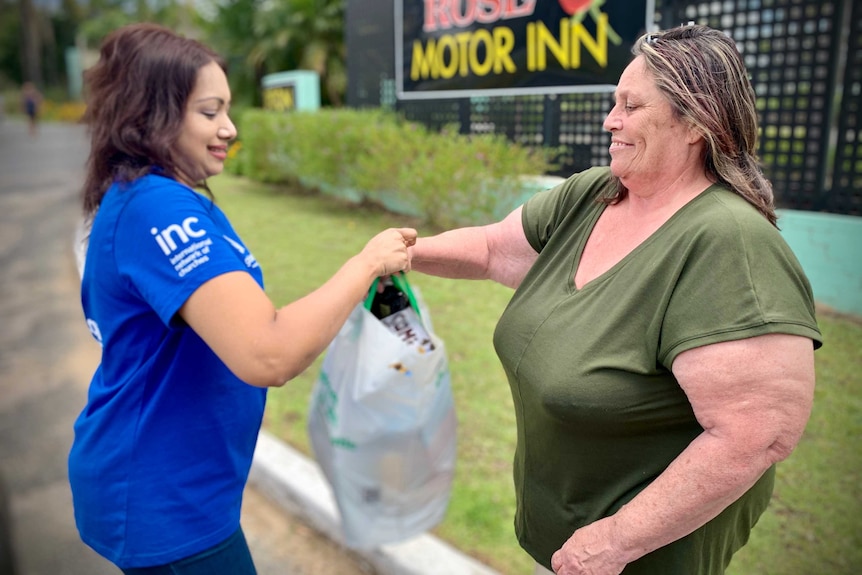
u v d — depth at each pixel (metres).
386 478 1.96
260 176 10.34
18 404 3.91
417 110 7.73
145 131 1.36
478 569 2.29
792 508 2.55
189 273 1.23
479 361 3.87
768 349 1.08
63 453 3.36
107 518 1.41
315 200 8.89
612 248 1.36
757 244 1.11
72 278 6.53
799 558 2.31
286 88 10.88
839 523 2.46
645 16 5.00
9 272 6.80
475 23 6.50
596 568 1.25
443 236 1.72
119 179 1.34
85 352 4.67
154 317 1.35
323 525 2.65
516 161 5.74
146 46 1.35
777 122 4.55
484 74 6.51
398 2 7.55
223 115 1.43
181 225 1.26
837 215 4.29
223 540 1.47
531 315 1.42
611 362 1.24
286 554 2.57
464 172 5.88
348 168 7.88
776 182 4.62
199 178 1.44
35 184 12.38
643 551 1.21
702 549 1.31
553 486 1.42
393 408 1.88
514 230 1.70
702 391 1.12
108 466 1.40
